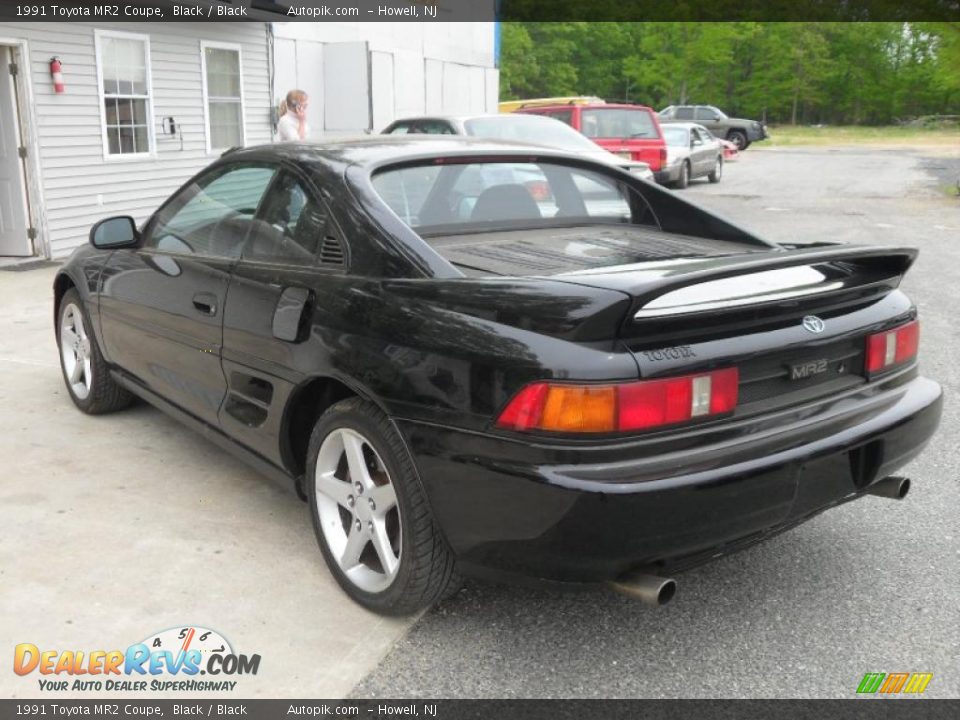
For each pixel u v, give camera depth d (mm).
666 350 2445
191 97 12797
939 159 32969
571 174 3928
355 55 15688
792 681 2660
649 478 2367
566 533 2375
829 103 73875
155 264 4020
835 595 3145
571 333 2377
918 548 3500
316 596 3090
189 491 3951
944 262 10289
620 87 77375
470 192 3568
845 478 2799
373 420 2799
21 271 9578
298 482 3346
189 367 3826
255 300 3324
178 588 3119
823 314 2830
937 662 2752
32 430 4691
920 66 71750
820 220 14555
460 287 2662
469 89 21109
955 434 4773
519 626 2938
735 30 68000
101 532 3531
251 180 3668
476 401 2494
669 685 2641
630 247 3434
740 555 3445
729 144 31922
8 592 3059
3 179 10266
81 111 10875
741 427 2559
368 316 2828
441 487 2596
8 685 2576
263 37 14188
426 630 2908
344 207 3113
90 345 4738
